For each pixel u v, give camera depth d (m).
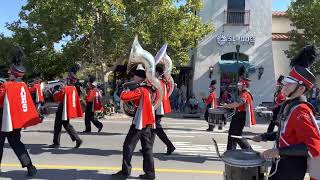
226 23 27.56
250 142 13.16
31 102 7.82
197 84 27.61
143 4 21.38
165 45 9.92
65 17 20.48
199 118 22.70
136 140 8.16
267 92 27.50
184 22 23.14
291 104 4.58
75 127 15.92
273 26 29.42
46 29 21.25
